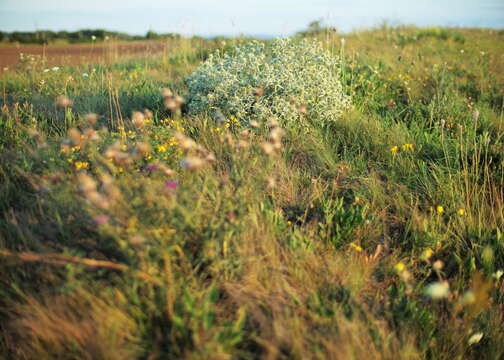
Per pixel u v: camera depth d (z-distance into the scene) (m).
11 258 2.03
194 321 1.74
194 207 2.27
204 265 2.15
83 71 7.43
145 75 7.25
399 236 2.87
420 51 9.52
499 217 3.00
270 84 4.32
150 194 2.12
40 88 5.73
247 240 2.33
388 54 8.73
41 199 2.57
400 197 3.13
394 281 2.42
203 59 8.98
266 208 2.74
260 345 1.78
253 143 3.46
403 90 6.36
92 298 1.82
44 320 1.75
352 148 4.08
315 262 2.33
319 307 1.98
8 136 3.79
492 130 4.63
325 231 2.73
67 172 2.92
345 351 1.73
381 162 3.83
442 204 3.13
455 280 2.46
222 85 4.36
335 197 3.23
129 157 2.50
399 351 1.87
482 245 2.70
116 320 1.73
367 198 3.20
